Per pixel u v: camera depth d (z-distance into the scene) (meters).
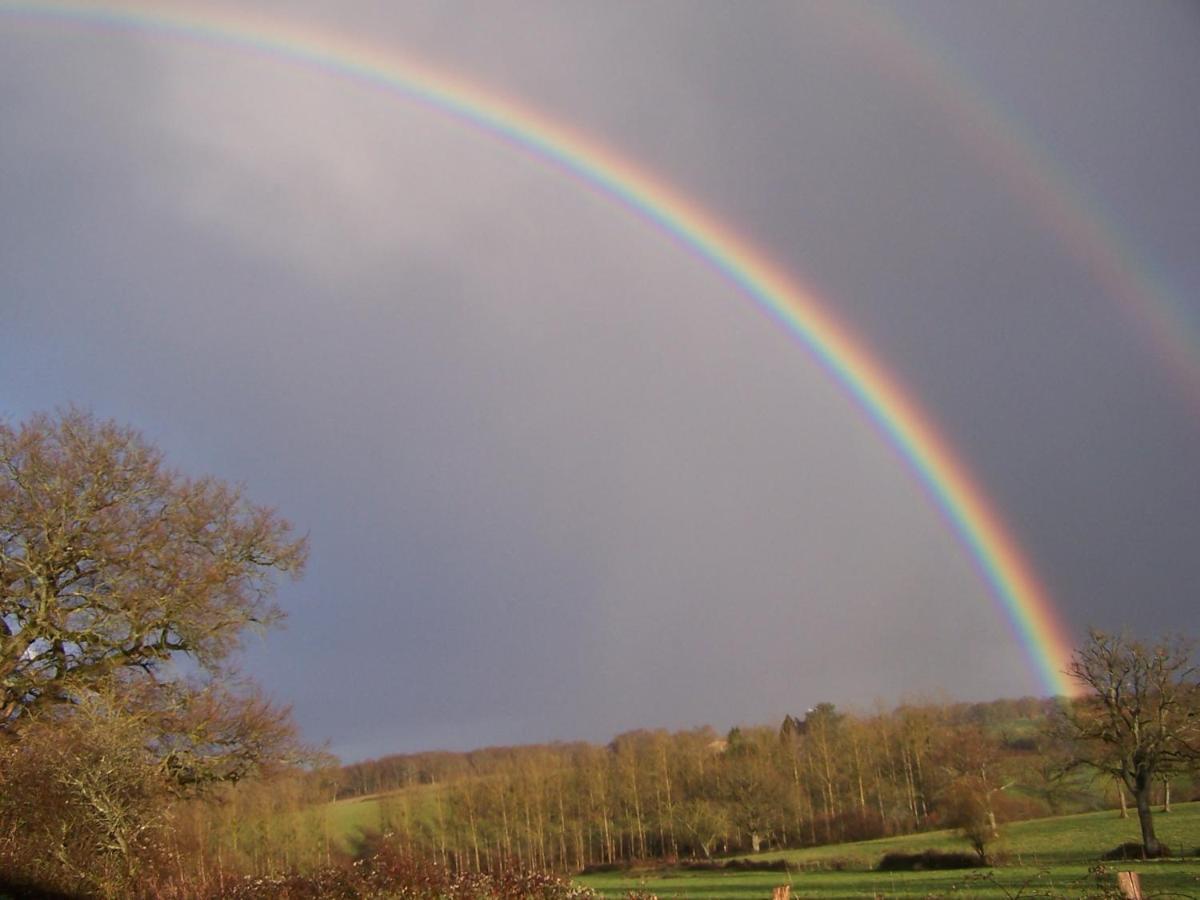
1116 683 42.09
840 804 76.94
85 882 15.33
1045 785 55.19
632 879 37.31
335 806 51.16
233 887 16.28
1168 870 29.50
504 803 72.12
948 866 40.84
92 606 25.45
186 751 24.12
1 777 16.39
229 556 27.56
